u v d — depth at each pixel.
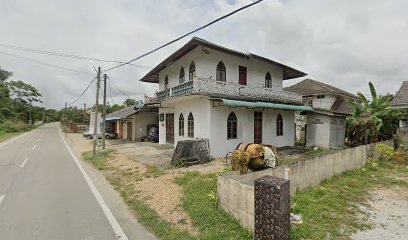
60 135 37.25
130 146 20.59
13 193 7.83
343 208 6.51
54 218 5.90
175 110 18.66
